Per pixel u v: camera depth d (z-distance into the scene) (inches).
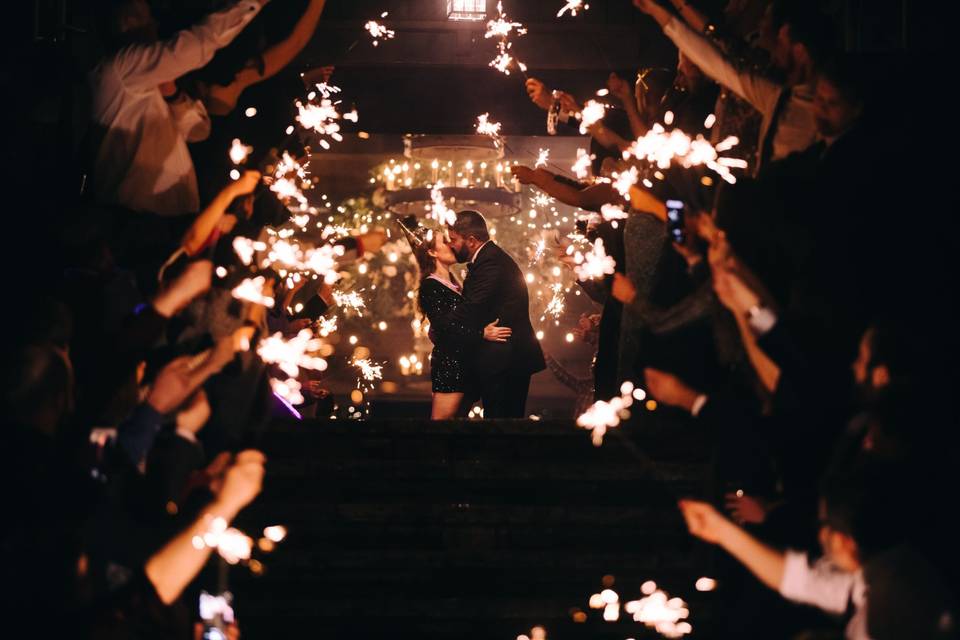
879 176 224.2
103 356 195.2
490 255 345.1
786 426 195.2
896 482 165.5
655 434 254.4
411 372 583.8
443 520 241.1
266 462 248.1
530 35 429.1
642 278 283.7
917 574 159.3
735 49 253.4
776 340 196.9
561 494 249.9
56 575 157.0
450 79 433.4
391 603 226.8
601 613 228.8
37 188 303.9
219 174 307.1
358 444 258.5
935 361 179.2
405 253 581.0
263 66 293.7
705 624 223.3
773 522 193.8
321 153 527.5
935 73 242.5
